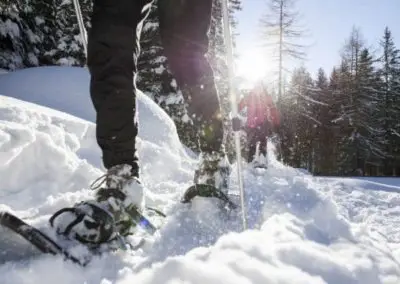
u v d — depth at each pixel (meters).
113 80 1.53
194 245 1.43
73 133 4.18
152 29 17.88
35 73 9.30
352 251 1.25
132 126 1.56
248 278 0.91
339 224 1.59
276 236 1.26
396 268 1.17
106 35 1.54
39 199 2.32
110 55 1.54
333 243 1.34
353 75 47.88
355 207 4.26
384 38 51.25
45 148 2.78
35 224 1.24
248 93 9.30
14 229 1.09
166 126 7.48
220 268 0.93
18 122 3.42
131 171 1.54
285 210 1.91
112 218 1.26
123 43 1.55
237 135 1.83
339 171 45.62
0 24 14.47
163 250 1.34
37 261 1.05
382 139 46.91
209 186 1.94
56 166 2.71
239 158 1.81
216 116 2.04
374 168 48.38
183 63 1.98
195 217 1.81
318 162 47.56
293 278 0.93
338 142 46.50
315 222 1.63
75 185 2.59
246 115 9.18
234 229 1.74
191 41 1.96
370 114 46.38
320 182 6.56
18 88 8.56
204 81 2.00
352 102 46.28
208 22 2.02
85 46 2.03
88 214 1.23
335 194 5.24
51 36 18.55
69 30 19.38
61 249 1.11
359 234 1.58
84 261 1.11
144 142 4.58
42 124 3.51
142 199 1.50
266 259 1.03
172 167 4.17
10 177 2.49
